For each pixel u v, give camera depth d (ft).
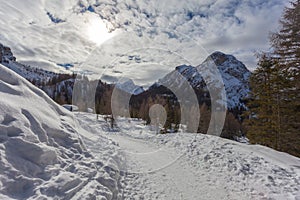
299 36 34.73
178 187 13.73
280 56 37.11
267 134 36.04
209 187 14.10
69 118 16.56
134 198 11.62
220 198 12.50
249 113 40.73
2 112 9.48
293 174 16.51
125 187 12.99
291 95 34.17
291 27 35.76
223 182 15.20
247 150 24.27
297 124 33.37
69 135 13.57
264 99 37.29
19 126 9.55
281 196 12.94
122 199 11.41
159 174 16.14
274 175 16.25
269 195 13.08
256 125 38.47
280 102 35.12
